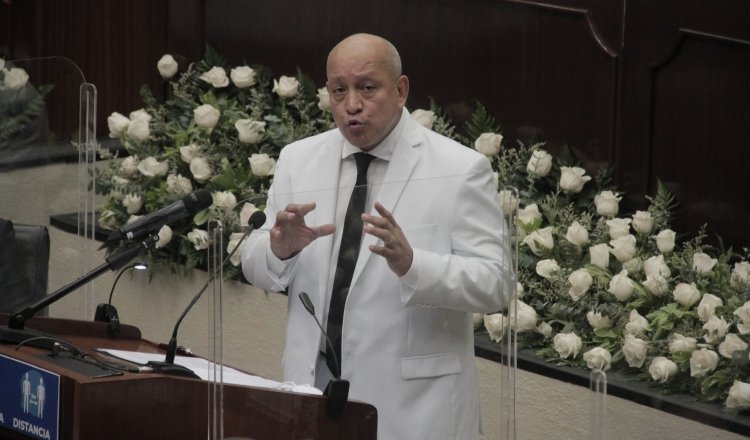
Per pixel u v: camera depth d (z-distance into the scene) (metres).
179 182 19.70
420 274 10.14
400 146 11.50
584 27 17.44
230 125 20.44
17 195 14.79
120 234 11.48
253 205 10.70
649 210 16.52
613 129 17.23
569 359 14.92
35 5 25.16
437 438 10.39
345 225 10.48
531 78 18.14
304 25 21.34
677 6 16.41
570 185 17.03
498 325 10.41
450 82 19.23
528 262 16.34
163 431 10.17
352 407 9.58
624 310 15.02
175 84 21.91
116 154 21.33
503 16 18.41
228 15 22.44
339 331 10.44
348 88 11.42
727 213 16.22
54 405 10.09
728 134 16.12
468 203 10.82
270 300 11.85
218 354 9.37
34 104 14.56
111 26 24.52
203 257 18.81
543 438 14.91
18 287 14.56
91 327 12.66
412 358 10.38
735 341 12.45
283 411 9.45
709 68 16.23
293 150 12.16
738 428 9.55
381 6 20.09
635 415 9.28
